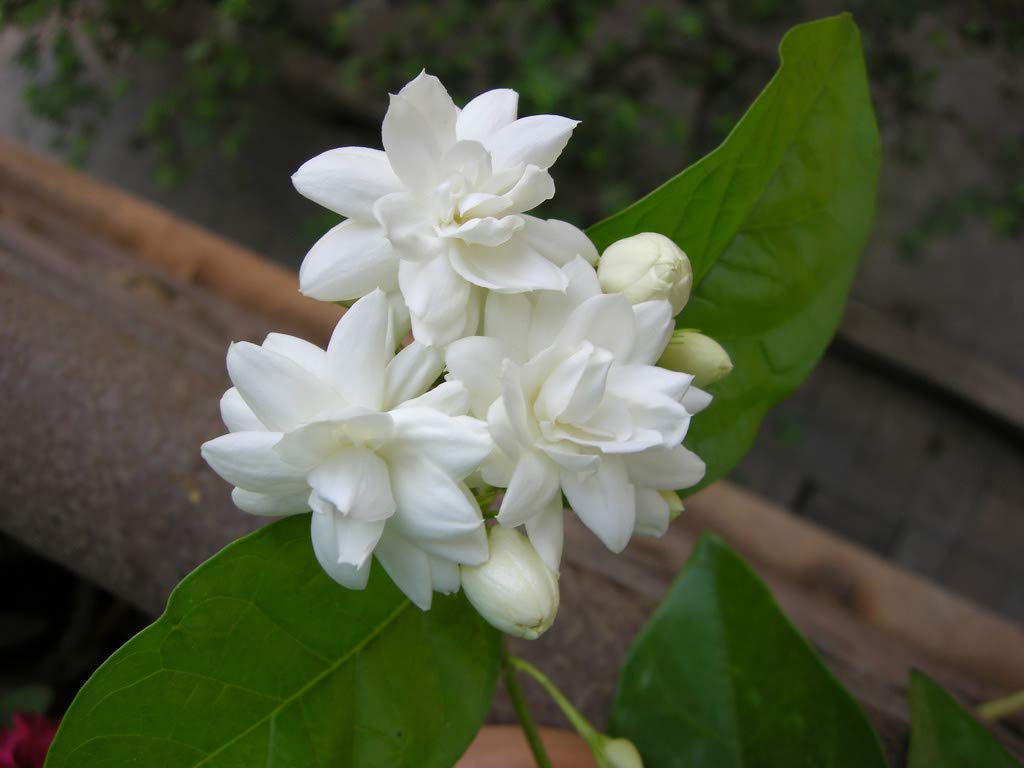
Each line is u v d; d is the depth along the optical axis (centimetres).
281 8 47
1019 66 54
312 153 56
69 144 54
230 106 49
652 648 17
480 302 12
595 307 12
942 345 57
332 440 11
